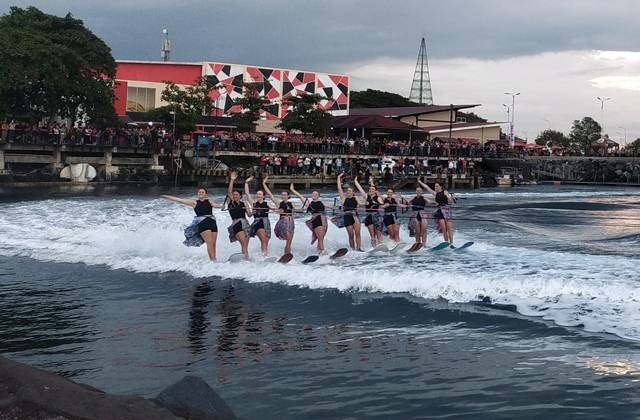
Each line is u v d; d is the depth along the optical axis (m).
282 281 14.51
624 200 46.78
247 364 9.25
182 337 10.61
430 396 7.98
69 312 12.24
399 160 63.03
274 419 7.38
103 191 43.50
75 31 57.88
